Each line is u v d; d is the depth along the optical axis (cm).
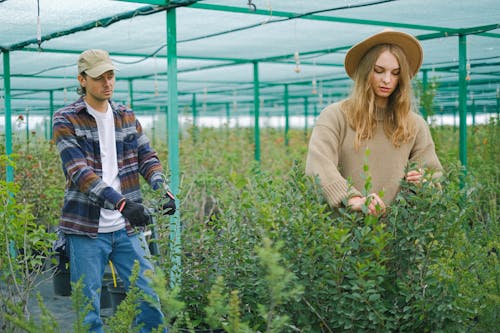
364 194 338
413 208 334
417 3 549
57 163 955
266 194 370
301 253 329
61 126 378
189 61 1016
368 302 317
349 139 355
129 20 611
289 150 1305
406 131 351
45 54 817
